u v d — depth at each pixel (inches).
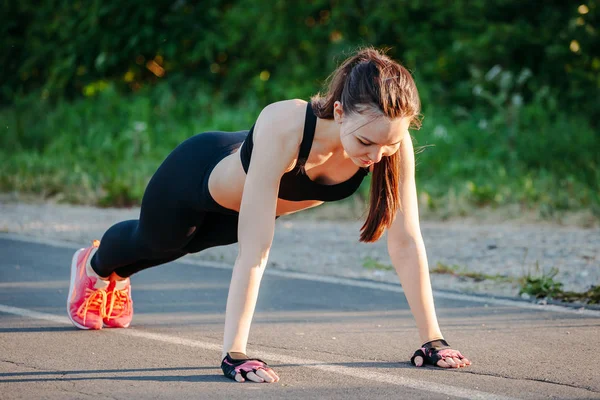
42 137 557.0
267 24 605.0
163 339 178.5
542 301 217.5
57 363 158.2
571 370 154.9
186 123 555.5
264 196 139.8
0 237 313.3
